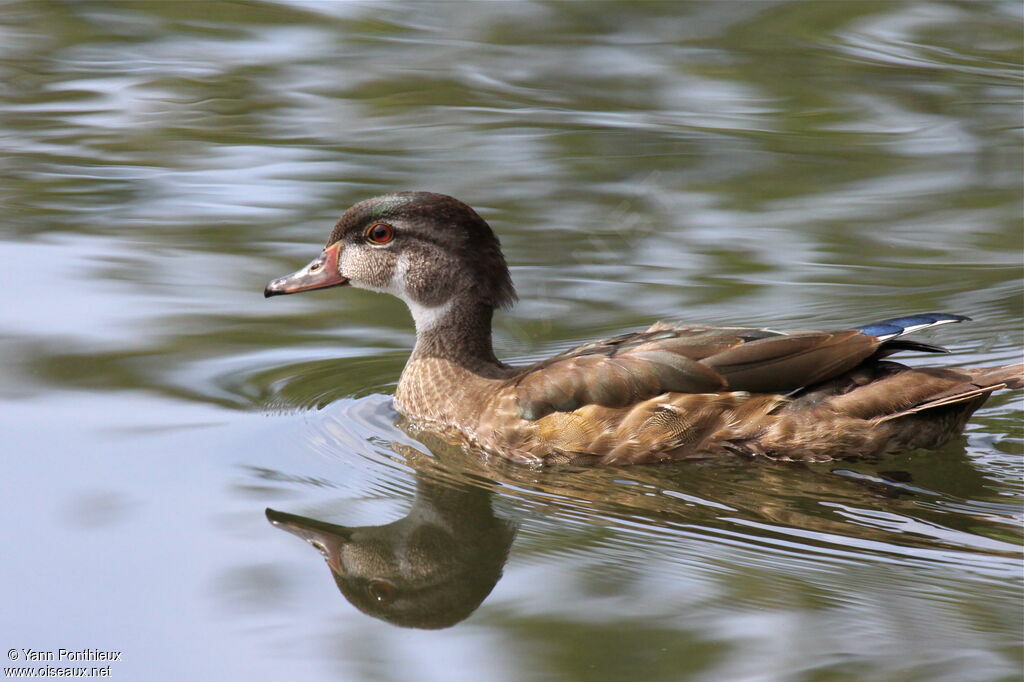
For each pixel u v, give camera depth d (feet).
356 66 69.26
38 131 61.98
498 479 35.29
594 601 28.66
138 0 75.20
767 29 72.08
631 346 36.22
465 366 38.70
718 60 68.85
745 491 33.88
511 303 39.65
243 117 63.72
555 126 62.34
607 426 35.09
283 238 51.39
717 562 30.14
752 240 51.39
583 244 51.08
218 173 57.72
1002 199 54.60
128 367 41.22
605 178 56.75
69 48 71.51
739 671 25.86
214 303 46.24
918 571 29.43
